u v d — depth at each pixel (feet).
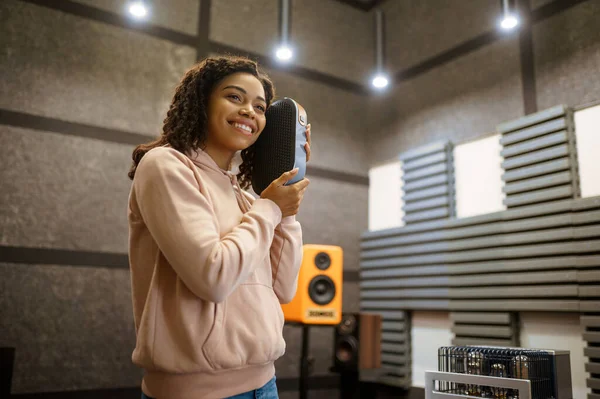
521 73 10.32
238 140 3.92
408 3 13.20
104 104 10.41
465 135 11.28
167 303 3.44
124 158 10.47
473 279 10.32
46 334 9.28
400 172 12.83
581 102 9.25
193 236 3.16
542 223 9.25
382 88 13.67
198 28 11.69
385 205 13.15
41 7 10.06
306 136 4.19
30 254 9.32
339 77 13.58
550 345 9.16
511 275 9.64
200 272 3.11
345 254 12.96
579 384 8.66
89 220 9.95
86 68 10.33
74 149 10.00
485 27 11.16
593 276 8.39
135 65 10.85
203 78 3.93
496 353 6.39
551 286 9.01
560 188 9.17
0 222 9.16
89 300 9.74
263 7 12.68
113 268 10.07
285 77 12.69
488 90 10.93
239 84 3.94
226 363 3.40
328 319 9.50
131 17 10.93
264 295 3.79
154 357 3.32
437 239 11.24
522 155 9.91
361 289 13.01
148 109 10.86
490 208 10.61
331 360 12.37
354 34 14.10
